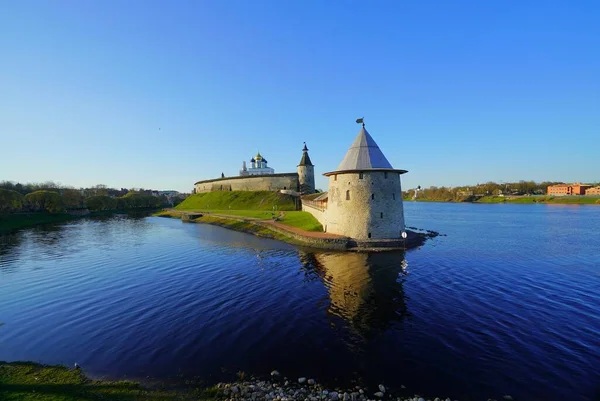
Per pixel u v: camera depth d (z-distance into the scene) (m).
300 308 16.64
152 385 10.19
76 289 20.91
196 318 15.66
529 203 147.12
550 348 12.13
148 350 12.55
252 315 15.87
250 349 12.46
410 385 10.05
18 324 15.45
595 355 11.61
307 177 84.50
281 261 27.62
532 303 16.75
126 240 43.19
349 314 15.71
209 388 9.99
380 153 35.94
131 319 15.73
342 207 35.38
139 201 126.38
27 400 9.17
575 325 14.08
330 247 32.38
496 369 10.83
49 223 70.50
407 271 23.36
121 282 22.38
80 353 12.45
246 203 81.69
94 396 9.48
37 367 11.41
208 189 107.81
